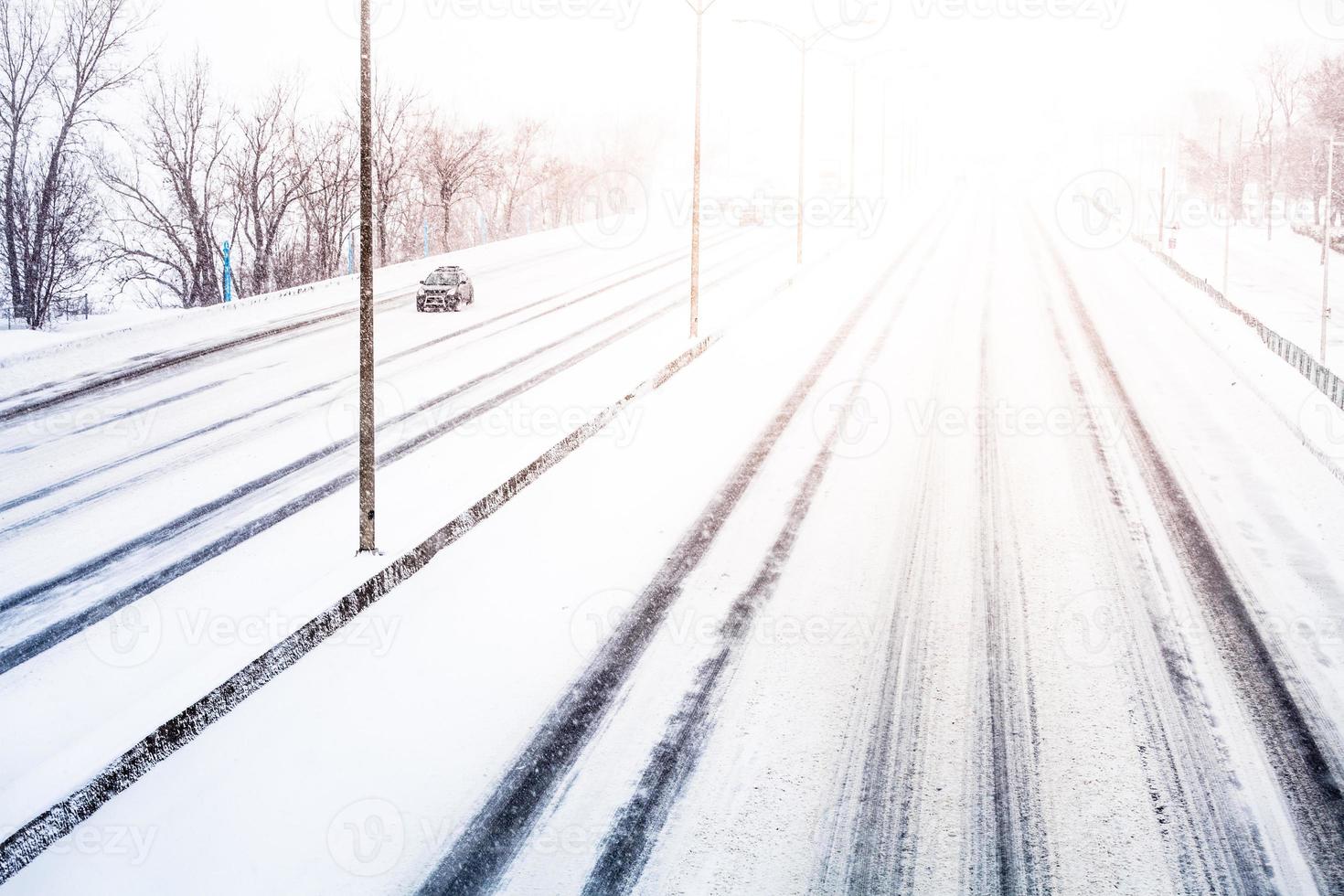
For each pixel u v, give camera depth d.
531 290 35.97
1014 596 11.14
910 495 14.41
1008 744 8.40
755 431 17.72
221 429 18.48
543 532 13.23
